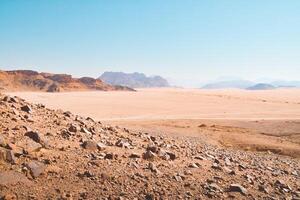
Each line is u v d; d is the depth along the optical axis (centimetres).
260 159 2367
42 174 1101
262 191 1304
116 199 1041
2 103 1769
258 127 6056
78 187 1074
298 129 5650
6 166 1082
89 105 11731
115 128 2116
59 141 1441
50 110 2034
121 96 17800
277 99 19038
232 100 16212
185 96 18650
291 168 2100
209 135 4281
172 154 1573
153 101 14712
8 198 936
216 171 1468
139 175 1230
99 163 1274
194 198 1135
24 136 1334
